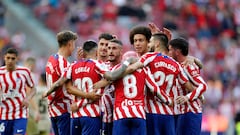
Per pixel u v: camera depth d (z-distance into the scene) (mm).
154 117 27375
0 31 66000
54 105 29422
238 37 71500
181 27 69625
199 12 71750
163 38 27938
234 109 55250
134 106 26703
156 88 26906
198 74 28578
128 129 26828
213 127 46875
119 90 26938
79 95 27719
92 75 27750
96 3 70562
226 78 63062
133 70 26703
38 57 62750
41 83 39281
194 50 66938
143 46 27828
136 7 69062
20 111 32219
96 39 65062
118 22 67750
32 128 37469
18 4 69750
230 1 75188
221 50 67562
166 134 27516
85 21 68438
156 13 69562
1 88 32062
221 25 71938
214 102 57000
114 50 28000
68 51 29547
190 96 27844
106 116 28438
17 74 32125
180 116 28875
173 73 27609
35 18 68562
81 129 28203
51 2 70500
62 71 29109
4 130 32188
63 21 68812
